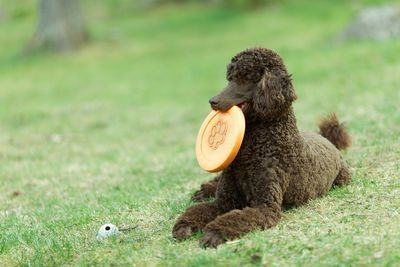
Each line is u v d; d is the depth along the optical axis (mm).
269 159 9320
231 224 8656
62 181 15148
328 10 48312
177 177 14008
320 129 12664
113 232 9766
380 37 32625
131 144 19719
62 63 40094
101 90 31078
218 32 45812
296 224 9062
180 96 28000
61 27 42906
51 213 11961
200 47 41781
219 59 37000
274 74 9203
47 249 9406
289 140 9492
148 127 22281
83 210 11672
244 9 51844
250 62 9297
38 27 43562
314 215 9477
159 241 9117
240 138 9031
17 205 13203
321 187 10289
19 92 32188
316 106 21094
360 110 18859
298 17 47531
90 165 16844
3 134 22375
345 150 13188
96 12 56469
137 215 10820
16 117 25516
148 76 34062
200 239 8750
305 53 33125
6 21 55062
